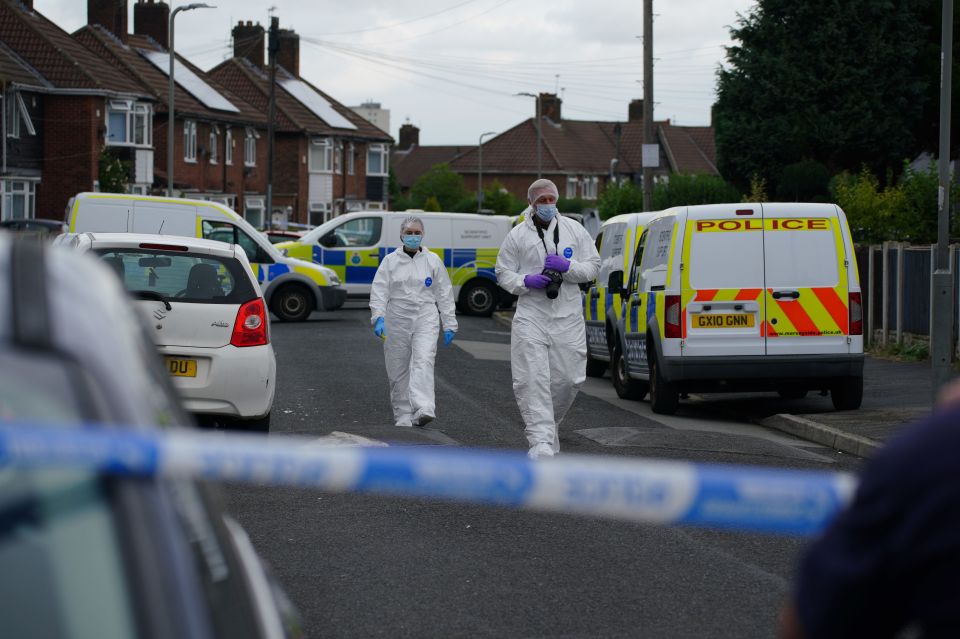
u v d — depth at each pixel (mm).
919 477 7441
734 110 134250
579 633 20484
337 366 65250
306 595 22594
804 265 47938
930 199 83875
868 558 7523
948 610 7297
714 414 51969
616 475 7117
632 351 53844
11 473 7051
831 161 132875
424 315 41844
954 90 130125
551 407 34406
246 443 7031
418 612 21594
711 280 47875
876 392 55938
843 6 128875
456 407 50094
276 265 95000
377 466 6965
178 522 7262
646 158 99188
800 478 7598
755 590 23453
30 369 6930
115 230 85500
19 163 171625
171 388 10000
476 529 27891
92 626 6688
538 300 34281
